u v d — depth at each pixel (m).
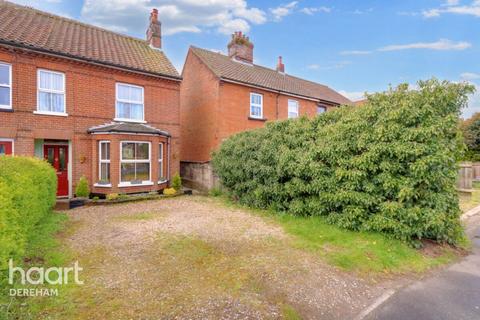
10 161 4.57
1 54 8.37
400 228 5.32
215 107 13.73
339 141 6.24
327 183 6.40
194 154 15.54
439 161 4.99
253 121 14.97
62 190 10.04
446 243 5.77
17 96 8.66
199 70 15.12
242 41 17.22
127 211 8.30
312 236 5.84
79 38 11.23
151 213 8.03
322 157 6.57
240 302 3.26
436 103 5.37
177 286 3.59
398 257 4.93
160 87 12.27
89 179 10.27
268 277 3.94
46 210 6.65
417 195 5.32
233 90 14.12
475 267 4.78
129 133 10.34
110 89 10.80
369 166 5.73
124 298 3.23
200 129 14.97
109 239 5.41
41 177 5.81
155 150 11.22
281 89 16.00
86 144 10.20
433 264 4.82
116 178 10.09
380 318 3.14
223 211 8.49
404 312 3.28
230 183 10.26
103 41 12.12
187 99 16.45
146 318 2.85
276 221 7.25
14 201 3.73
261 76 16.62
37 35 9.72
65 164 10.15
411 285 4.02
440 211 5.23
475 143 19.45
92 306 3.04
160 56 13.52
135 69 11.21
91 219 7.15
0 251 2.94
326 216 6.86
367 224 5.80
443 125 5.11
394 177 5.53
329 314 3.19
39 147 9.66
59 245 4.91
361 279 4.12
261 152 8.26
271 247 5.23
